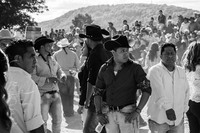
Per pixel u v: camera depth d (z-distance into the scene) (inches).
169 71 212.5
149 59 485.7
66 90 398.0
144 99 194.2
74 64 400.8
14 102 144.4
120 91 196.4
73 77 399.9
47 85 273.9
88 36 232.1
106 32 248.5
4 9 948.0
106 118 203.5
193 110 232.8
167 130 215.0
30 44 157.5
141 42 810.8
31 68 157.9
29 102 146.3
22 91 146.3
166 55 211.2
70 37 971.9
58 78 290.7
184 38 776.9
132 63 198.1
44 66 279.3
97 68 225.1
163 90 209.3
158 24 1107.9
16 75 147.9
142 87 194.7
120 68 197.5
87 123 232.1
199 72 229.1
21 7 966.4
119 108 196.9
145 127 342.3
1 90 114.7
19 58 154.6
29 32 357.4
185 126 331.0
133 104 198.2
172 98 210.5
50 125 359.6
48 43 279.4
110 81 198.2
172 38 799.1
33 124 146.8
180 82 211.9
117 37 200.5
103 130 231.8
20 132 142.5
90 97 228.4
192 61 231.1
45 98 271.4
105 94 207.6
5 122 112.8
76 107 453.4
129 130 196.5
